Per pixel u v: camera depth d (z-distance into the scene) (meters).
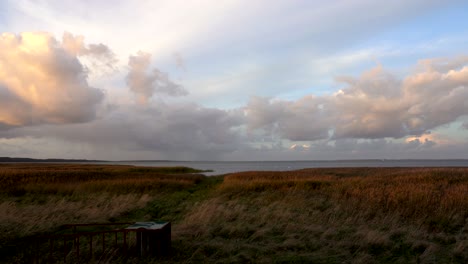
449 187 17.17
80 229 9.92
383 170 43.53
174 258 6.96
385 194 14.22
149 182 23.27
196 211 12.58
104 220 11.52
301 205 13.62
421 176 24.27
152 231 7.00
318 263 6.74
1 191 18.11
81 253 7.29
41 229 9.52
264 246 7.98
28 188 19.16
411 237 8.64
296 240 8.38
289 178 28.45
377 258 7.19
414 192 13.95
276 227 9.98
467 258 7.02
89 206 13.84
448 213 10.86
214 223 10.50
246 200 15.84
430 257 7.05
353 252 7.63
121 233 9.39
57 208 12.85
